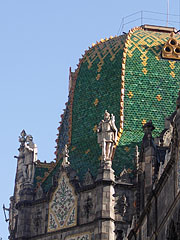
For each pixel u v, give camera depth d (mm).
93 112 102188
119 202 92875
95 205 92938
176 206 55719
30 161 101562
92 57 106875
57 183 97500
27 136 103625
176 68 103000
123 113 100062
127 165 95625
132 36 106250
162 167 63062
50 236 95875
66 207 95812
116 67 103125
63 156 98562
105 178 92375
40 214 97812
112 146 93812
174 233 56188
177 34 108688
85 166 98000
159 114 100000
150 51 104125
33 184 100688
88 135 100938
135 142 97750
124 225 92000
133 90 101375
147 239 64562
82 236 93250
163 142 84688
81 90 104938
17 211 105500
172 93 101375
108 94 102000
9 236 104188
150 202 63625
